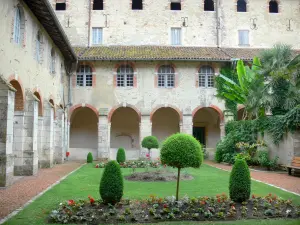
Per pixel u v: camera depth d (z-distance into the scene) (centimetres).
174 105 2761
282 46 2162
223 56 2753
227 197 1034
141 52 2817
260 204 956
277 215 886
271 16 3172
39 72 1881
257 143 2114
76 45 3042
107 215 838
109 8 3108
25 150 1611
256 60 2411
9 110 1275
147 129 2730
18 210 904
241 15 3152
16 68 1487
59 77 2467
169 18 3114
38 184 1337
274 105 2047
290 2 3189
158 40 3081
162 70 2805
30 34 1695
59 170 1878
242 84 2409
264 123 2064
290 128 1808
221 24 3122
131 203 955
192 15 3127
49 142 1995
